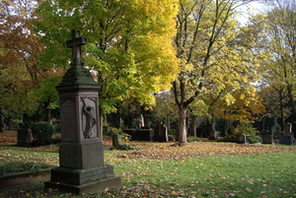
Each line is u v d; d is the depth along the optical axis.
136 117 42.03
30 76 24.00
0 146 19.59
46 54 15.31
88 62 13.63
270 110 37.16
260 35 27.59
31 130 20.23
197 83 22.23
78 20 14.80
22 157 12.76
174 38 21.77
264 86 30.62
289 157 15.70
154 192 7.27
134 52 16.00
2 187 7.64
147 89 17.39
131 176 9.50
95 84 7.80
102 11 14.66
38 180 8.44
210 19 23.64
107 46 17.25
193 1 22.45
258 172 11.08
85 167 7.30
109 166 7.81
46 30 15.50
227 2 22.03
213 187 8.05
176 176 9.81
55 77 15.96
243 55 23.36
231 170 11.46
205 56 22.91
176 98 22.94
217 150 18.56
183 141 22.48
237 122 39.25
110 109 16.41
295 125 38.03
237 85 21.83
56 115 39.34
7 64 20.77
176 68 16.53
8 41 19.75
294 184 8.70
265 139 26.31
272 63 27.52
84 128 7.48
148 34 15.58
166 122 42.88
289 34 27.69
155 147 20.70
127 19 15.29
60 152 7.72
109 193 7.00
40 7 15.48
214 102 29.41
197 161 13.59
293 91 27.72
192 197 6.74
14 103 27.92
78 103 7.42
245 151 18.22
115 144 19.20
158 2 15.22
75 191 6.92
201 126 40.91
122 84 16.20
